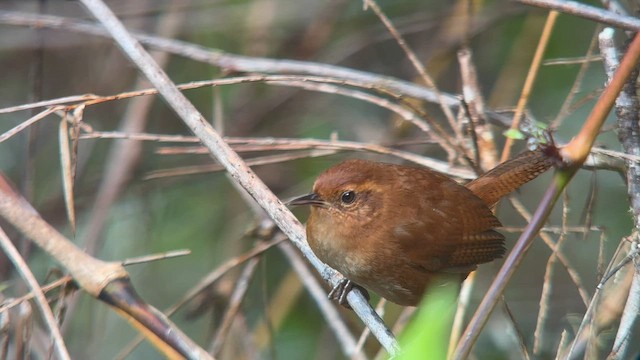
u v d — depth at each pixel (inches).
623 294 300.0
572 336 357.7
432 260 310.5
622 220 432.1
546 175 467.2
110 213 471.8
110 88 520.4
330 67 397.1
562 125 449.4
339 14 510.3
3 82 524.7
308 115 500.7
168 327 235.1
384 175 307.9
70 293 285.6
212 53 412.5
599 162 336.8
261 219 393.4
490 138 356.5
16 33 515.2
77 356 418.0
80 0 335.0
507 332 359.3
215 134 294.0
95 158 511.2
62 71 526.6
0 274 426.6
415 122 350.3
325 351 420.8
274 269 447.5
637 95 307.0
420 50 509.0
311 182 465.1
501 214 466.9
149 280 458.0
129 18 527.8
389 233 300.0
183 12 505.4
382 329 285.1
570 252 441.1
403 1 514.9
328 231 297.1
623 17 286.0
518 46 459.8
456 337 318.0
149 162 496.7
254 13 502.9
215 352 360.8
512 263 215.5
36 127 454.0
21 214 251.6
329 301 368.5
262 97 504.7
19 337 275.0
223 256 452.1
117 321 450.9
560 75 458.0
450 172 354.9
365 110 497.0
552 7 294.5
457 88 493.4
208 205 476.4
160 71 304.0
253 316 439.5
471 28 466.9
